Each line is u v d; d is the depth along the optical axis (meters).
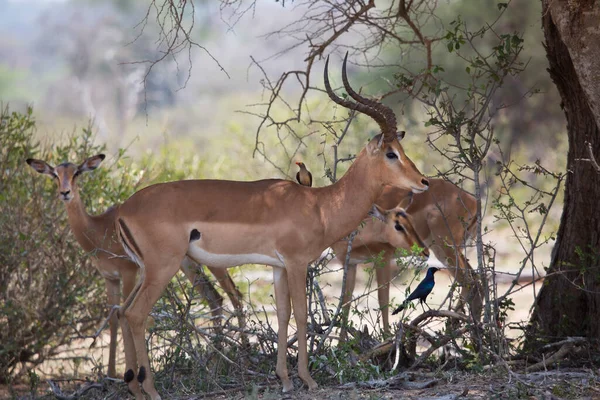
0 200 19.75
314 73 74.56
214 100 84.38
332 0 18.64
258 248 13.87
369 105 13.99
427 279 14.89
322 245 14.20
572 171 16.20
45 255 20.84
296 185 14.25
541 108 43.56
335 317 15.34
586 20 13.12
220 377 14.91
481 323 14.90
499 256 32.34
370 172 14.25
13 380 20.44
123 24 79.75
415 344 15.68
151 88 78.56
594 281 15.63
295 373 14.80
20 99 91.00
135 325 13.55
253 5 17.09
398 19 20.92
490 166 33.84
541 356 15.35
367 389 13.72
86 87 77.81
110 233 18.12
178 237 13.59
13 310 19.66
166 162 29.78
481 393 13.08
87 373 21.38
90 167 18.72
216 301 18.03
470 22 41.47
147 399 14.05
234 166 35.53
